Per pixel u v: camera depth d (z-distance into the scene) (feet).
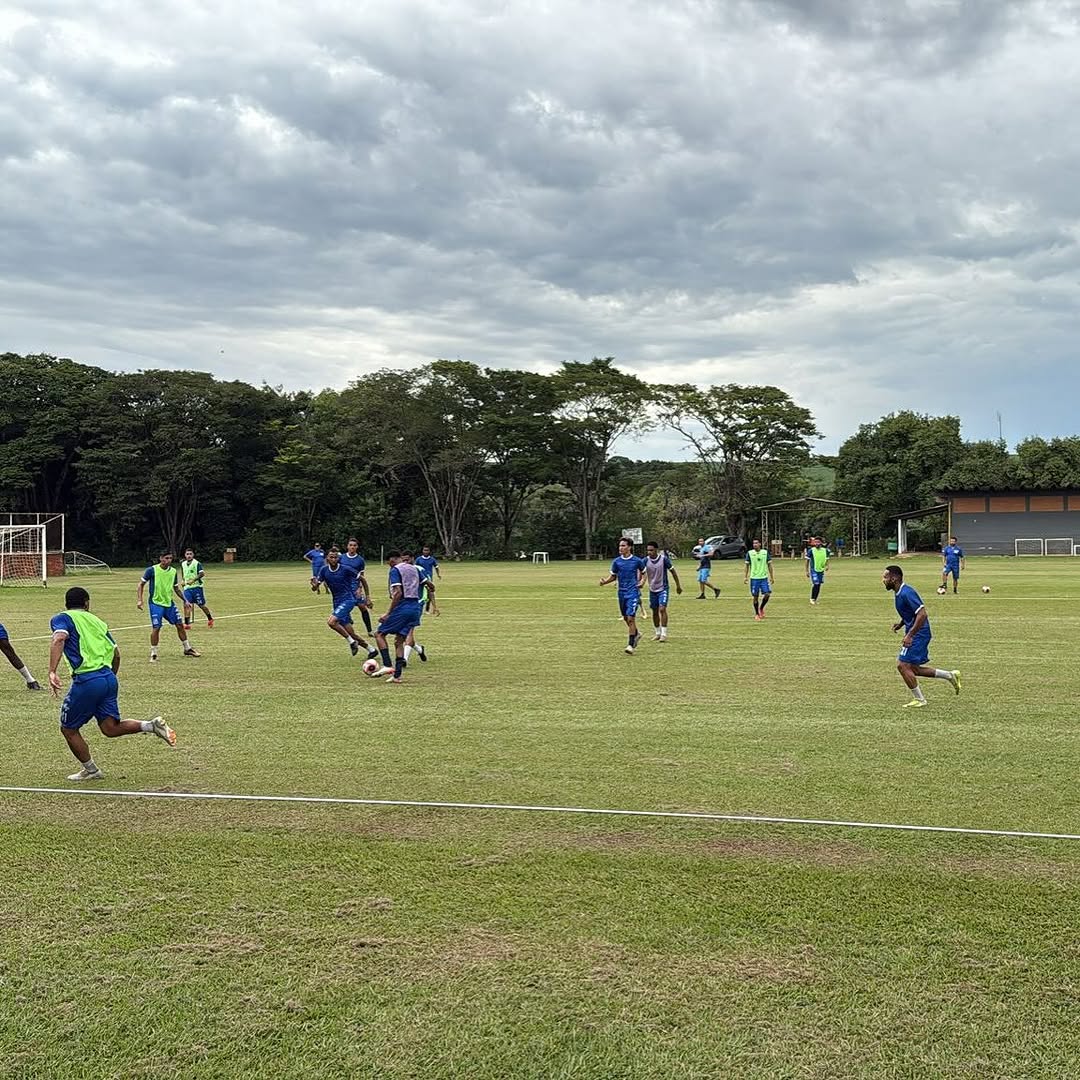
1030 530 208.44
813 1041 12.49
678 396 226.58
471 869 18.39
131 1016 13.28
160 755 27.78
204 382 234.79
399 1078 11.84
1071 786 23.66
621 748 28.17
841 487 243.81
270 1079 11.85
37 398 227.61
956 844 19.47
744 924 15.85
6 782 24.99
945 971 14.21
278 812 22.08
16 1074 11.98
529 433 230.07
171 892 17.47
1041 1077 11.69
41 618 74.59
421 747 28.55
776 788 23.67
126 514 226.58
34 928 16.02
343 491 244.83
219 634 61.67
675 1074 11.84
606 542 244.63
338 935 15.62
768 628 61.77
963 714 32.89
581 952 14.96
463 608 81.10
